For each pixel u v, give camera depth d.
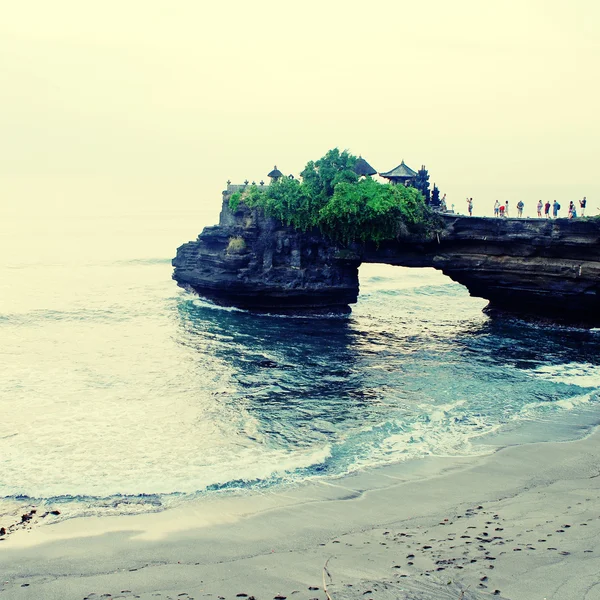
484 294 66.50
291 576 23.50
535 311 65.44
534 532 25.98
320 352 54.84
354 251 67.00
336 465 33.78
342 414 40.97
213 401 43.16
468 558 24.00
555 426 38.69
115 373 48.84
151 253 123.69
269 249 68.19
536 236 60.25
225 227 72.88
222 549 25.84
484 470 32.88
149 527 27.70
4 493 30.69
